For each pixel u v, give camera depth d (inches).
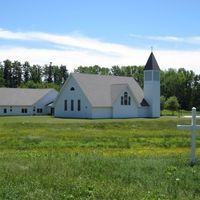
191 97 5605.3
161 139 1381.6
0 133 1612.9
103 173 547.8
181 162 644.7
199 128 645.3
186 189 470.3
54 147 1119.6
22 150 1027.9
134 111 3363.7
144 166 605.6
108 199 419.8
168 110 4537.4
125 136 1504.7
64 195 428.1
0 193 426.9
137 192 444.8
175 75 5684.1
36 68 7352.4
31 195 426.3
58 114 3376.0
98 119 2979.8
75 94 3255.4
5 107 3988.7
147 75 3503.9
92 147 1119.0
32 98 4141.2
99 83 3339.1
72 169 563.5
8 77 7111.2
